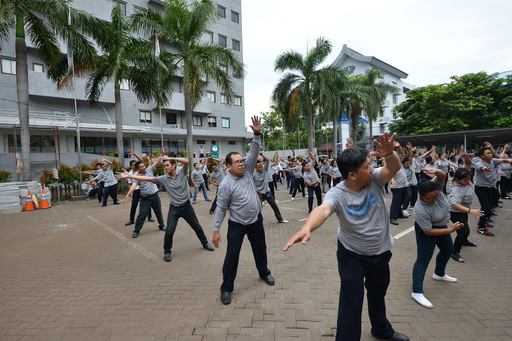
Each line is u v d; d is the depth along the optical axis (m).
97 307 3.50
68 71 14.23
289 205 10.59
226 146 32.78
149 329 2.99
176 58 16.33
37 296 3.86
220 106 31.95
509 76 27.55
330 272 4.30
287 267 4.54
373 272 2.38
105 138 23.70
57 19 12.22
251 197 3.73
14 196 10.86
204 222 8.12
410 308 3.25
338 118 23.97
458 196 4.46
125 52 14.42
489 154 5.89
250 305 3.40
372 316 2.65
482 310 3.19
